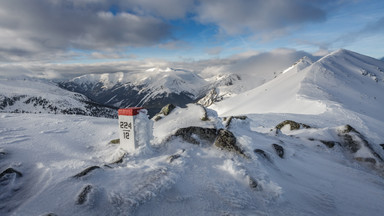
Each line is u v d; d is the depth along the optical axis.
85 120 14.88
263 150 7.93
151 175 5.22
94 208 3.94
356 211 5.31
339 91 74.19
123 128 7.37
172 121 9.73
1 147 7.95
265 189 5.16
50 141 9.38
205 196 4.70
